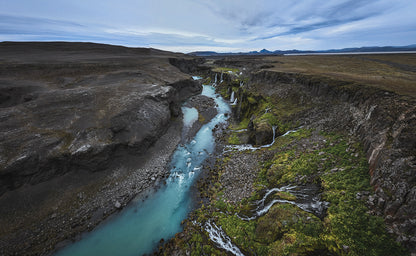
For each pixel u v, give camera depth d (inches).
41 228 791.1
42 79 1909.4
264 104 1765.5
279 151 1162.6
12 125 1050.7
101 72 2422.5
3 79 1691.7
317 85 1464.1
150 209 930.7
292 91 1684.3
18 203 840.3
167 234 805.9
